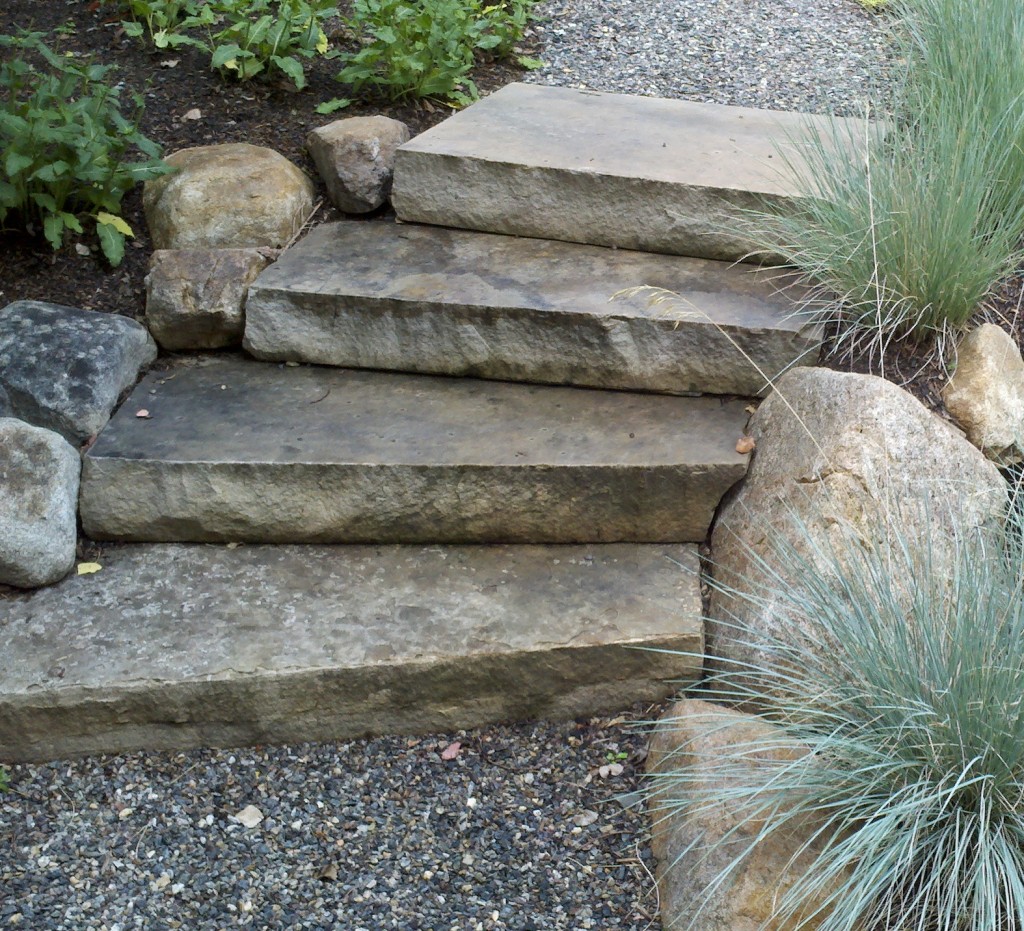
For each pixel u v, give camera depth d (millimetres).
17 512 3186
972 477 3031
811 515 2924
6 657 3012
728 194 3732
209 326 3797
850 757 2461
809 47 5371
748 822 2494
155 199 4145
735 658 2928
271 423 3475
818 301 3506
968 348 3365
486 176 3951
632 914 2576
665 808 2693
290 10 4703
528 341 3547
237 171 4117
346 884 2670
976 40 4070
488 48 5113
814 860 2424
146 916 2611
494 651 2947
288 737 3027
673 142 4195
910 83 4215
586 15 5695
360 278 3738
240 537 3385
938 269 3314
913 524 2871
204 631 3072
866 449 2949
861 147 3793
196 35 5035
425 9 4672
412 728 3037
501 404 3535
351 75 4676
